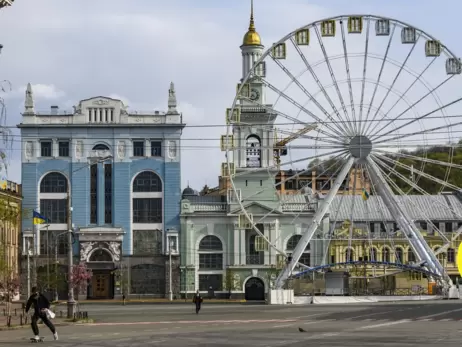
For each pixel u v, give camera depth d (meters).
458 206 182.12
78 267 151.62
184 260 166.25
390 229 175.75
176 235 165.88
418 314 87.25
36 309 53.25
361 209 180.00
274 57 121.50
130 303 148.00
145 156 167.50
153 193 167.25
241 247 166.25
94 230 164.12
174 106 168.12
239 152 169.75
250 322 75.44
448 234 178.12
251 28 174.00
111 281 164.75
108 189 167.25
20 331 66.62
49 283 149.50
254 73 123.88
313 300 132.25
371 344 48.56
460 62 119.19
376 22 119.25
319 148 123.25
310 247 170.88
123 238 165.50
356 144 123.19
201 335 57.25
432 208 181.62
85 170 166.75
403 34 119.25
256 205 167.50
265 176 168.88
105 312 105.56
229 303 144.00
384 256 175.38
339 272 139.75
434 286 141.50
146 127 167.38
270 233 167.25
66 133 167.12
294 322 74.44
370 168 124.94
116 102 168.00
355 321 75.06
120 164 167.12
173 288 165.38
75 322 78.06
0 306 125.88
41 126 166.62
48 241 163.00
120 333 60.62
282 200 170.12
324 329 63.09
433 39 119.06
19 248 164.12
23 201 165.75
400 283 154.50
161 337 55.47
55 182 166.88
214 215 167.00
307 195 172.38
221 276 166.75
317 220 130.38
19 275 153.62
